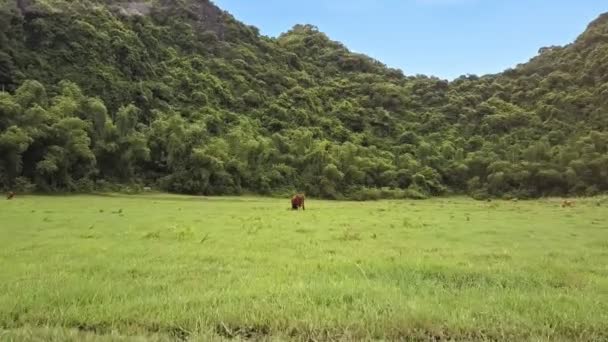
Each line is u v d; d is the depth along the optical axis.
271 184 81.50
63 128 59.94
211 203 49.34
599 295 8.18
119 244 14.80
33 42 84.56
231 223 23.70
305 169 86.88
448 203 65.75
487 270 10.50
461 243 16.55
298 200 40.47
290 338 6.00
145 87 90.38
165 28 114.69
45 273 9.65
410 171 93.38
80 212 29.25
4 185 55.94
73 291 7.78
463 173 94.94
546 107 111.44
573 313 6.80
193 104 96.06
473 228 22.50
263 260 12.02
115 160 67.62
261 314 6.59
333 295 7.66
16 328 6.24
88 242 15.25
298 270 10.35
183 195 67.62
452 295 8.02
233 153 80.44
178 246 14.46
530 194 86.69
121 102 84.56
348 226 23.17
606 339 6.05
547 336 6.06
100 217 25.78
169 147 73.62
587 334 6.16
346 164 88.88
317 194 83.88
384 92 126.00
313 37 154.00
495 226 23.83
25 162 60.09
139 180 71.56
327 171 84.19
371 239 17.44
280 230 20.48
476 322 6.44
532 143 98.19
